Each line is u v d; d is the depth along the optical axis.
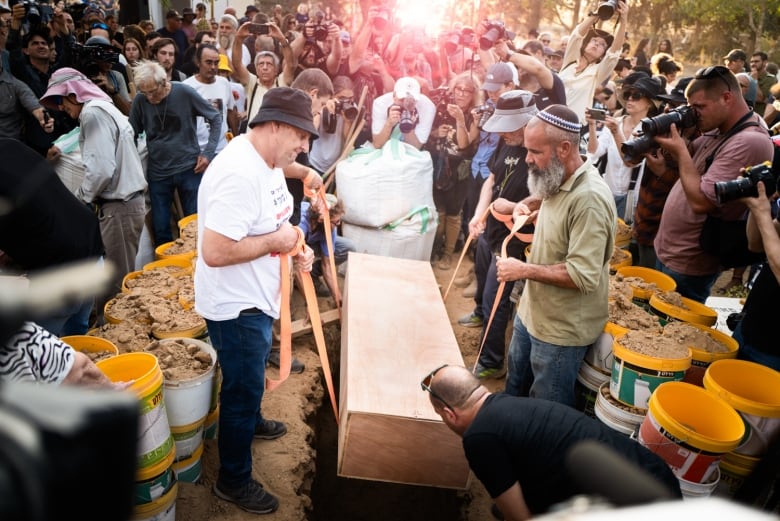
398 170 5.45
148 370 2.75
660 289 3.95
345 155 5.94
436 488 3.97
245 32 5.91
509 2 25.25
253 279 2.76
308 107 2.67
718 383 3.08
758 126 3.51
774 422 2.74
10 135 5.56
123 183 4.41
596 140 5.41
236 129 6.67
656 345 3.13
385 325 3.98
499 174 4.44
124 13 12.42
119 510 0.34
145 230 5.29
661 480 2.16
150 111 5.19
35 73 6.54
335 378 4.79
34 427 0.31
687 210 3.90
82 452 0.31
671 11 23.70
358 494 4.17
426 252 5.81
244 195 2.56
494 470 2.22
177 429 2.90
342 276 5.57
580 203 3.01
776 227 3.06
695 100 3.52
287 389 4.12
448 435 3.12
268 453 3.52
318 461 4.30
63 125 6.26
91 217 3.05
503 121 4.12
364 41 6.29
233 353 2.80
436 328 4.04
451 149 6.07
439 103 6.22
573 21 25.61
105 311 3.45
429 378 2.59
